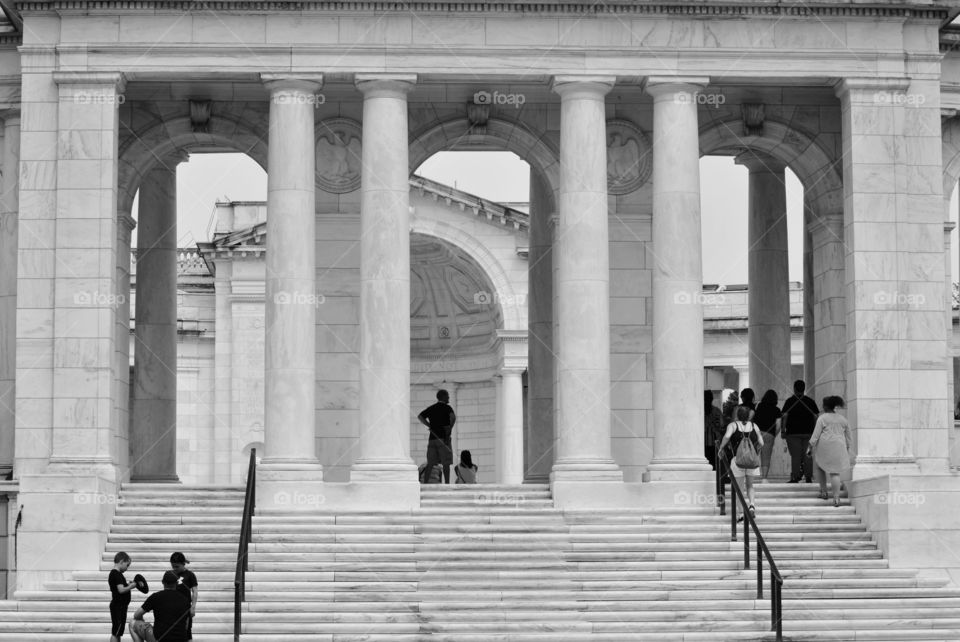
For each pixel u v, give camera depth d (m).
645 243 58.88
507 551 48.84
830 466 52.00
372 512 50.81
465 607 45.88
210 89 57.06
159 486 52.97
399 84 53.34
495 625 44.94
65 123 52.81
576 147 53.47
